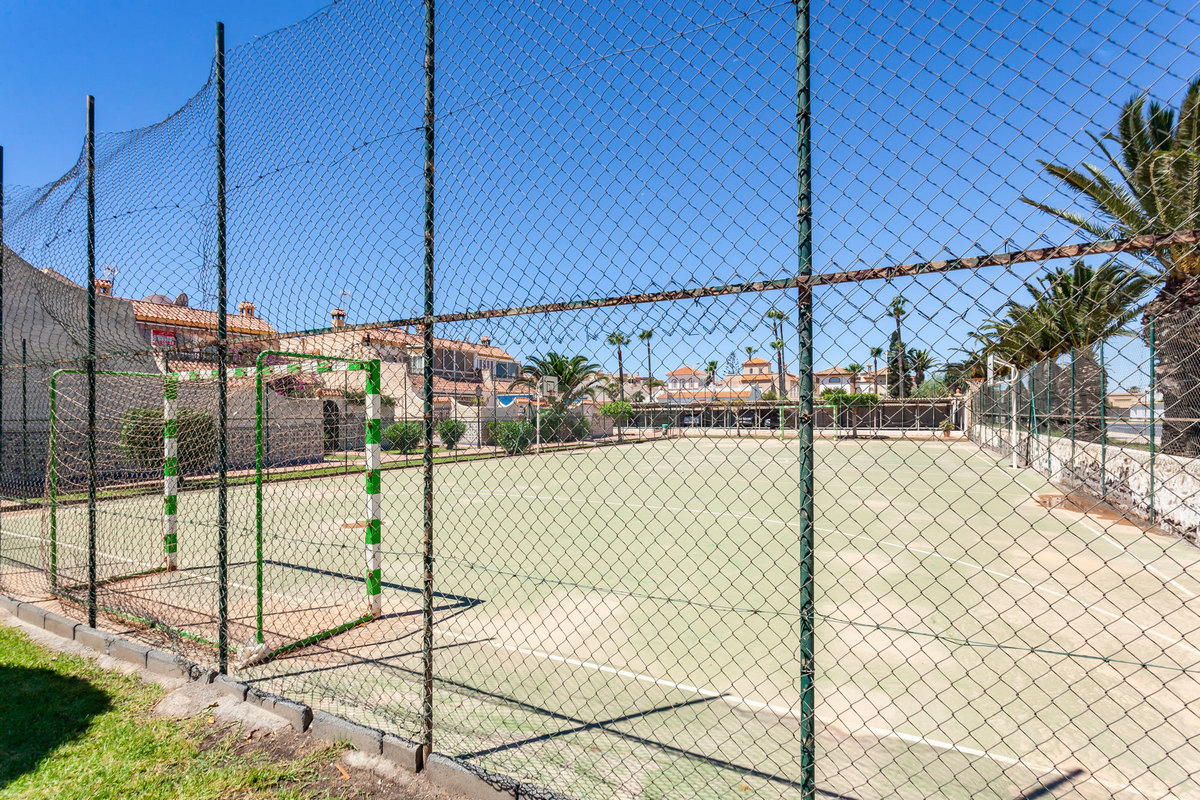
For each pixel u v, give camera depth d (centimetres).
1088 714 353
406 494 1379
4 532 931
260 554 451
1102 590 600
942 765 302
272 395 1241
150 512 1068
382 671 419
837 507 1187
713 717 349
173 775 289
